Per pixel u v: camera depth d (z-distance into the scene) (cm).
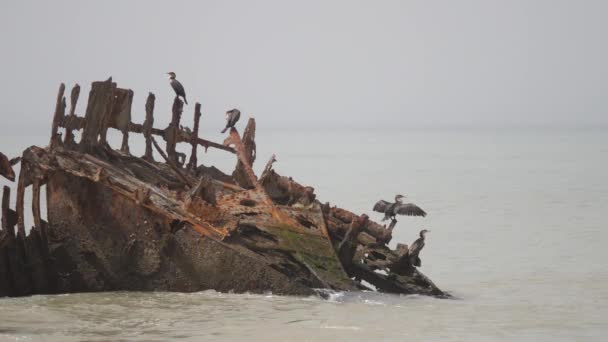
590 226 11462
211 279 6325
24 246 6362
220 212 6425
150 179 6925
